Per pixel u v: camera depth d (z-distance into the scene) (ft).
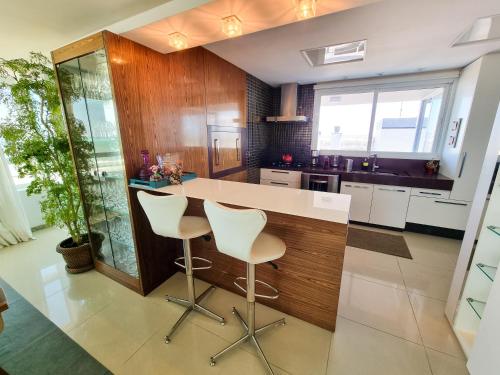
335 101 13.52
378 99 12.35
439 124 11.31
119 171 6.21
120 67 5.49
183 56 7.38
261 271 6.14
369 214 11.85
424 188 10.54
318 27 6.55
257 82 12.66
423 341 5.22
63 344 5.20
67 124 6.85
